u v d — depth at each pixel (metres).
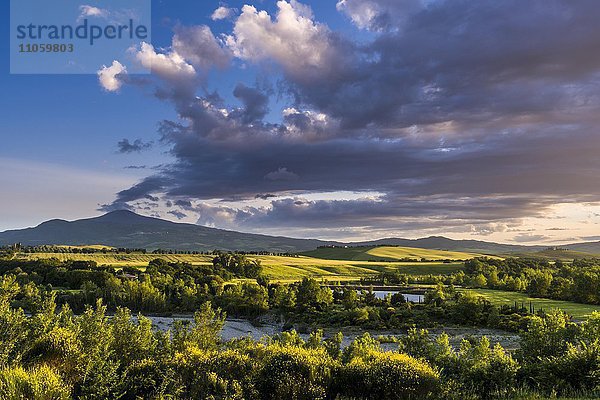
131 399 13.72
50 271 160.75
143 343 18.91
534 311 110.56
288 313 122.25
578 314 106.69
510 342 73.38
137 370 15.09
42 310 19.59
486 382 17.91
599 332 20.84
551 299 145.62
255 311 126.50
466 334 89.25
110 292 127.62
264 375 15.22
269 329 106.56
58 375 13.30
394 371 16.02
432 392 15.70
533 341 22.67
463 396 16.14
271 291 149.25
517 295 158.50
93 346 16.39
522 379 18.67
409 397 15.13
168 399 13.38
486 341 20.84
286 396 14.23
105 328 18.39
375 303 135.25
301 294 138.88
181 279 167.62
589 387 17.11
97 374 13.70
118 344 18.31
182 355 16.53
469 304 104.25
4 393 11.82
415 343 24.05
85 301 121.00
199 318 22.47
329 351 24.53
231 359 16.41
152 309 126.00
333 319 111.38
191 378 14.86
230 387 14.44
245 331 98.25
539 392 17.05
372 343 26.81
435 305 126.12
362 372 15.88
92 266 186.88
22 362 14.66
